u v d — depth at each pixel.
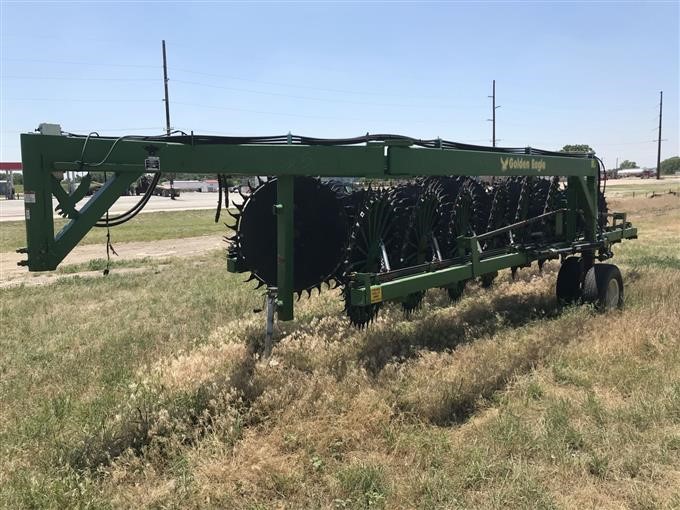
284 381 5.00
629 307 7.56
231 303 8.60
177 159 4.19
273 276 5.86
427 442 4.02
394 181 6.58
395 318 7.18
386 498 3.40
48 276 12.85
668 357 5.54
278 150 4.60
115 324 7.64
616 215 9.19
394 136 5.17
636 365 5.39
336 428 4.18
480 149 6.20
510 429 4.16
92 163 3.83
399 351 5.96
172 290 10.23
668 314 6.86
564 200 8.84
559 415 4.34
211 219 31.75
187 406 4.53
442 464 3.78
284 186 4.81
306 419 4.32
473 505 3.34
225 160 4.41
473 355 5.66
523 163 6.64
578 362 5.50
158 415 4.36
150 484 3.63
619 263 11.62
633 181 95.38
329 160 4.84
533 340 6.20
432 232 6.75
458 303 8.06
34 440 4.18
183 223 29.41
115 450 3.99
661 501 3.35
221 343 6.23
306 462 3.81
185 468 3.74
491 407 4.73
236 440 4.09
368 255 6.05
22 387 5.25
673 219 25.31
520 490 3.44
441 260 6.39
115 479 3.63
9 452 4.00
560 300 8.08
